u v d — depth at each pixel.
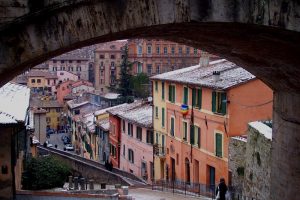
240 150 29.17
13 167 20.58
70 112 100.50
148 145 48.94
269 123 23.09
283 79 14.83
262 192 20.59
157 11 8.89
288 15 9.52
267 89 34.31
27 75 133.88
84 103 95.94
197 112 39.41
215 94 36.34
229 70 39.25
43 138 80.62
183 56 118.75
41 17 8.27
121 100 82.50
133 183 38.69
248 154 23.42
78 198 23.42
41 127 80.38
